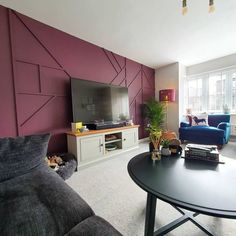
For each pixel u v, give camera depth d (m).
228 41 2.95
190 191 0.86
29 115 2.18
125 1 1.87
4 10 1.94
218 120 3.62
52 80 2.42
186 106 4.56
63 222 0.71
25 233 0.65
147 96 4.43
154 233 1.05
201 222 1.20
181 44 3.06
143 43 2.99
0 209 0.79
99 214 1.31
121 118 3.30
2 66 1.93
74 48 2.69
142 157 1.46
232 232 1.11
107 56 3.28
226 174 1.06
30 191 0.94
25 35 2.12
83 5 1.92
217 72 3.97
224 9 2.02
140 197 1.55
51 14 2.09
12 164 1.14
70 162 2.09
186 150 1.41
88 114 2.65
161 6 1.96
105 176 2.04
